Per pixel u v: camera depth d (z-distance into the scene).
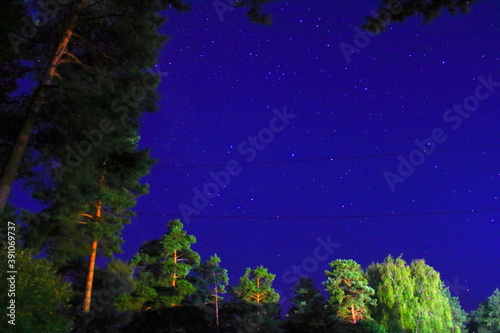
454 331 55.88
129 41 16.03
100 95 13.96
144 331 36.75
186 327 38.31
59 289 16.09
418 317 51.72
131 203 29.55
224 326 41.34
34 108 13.82
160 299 37.44
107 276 38.09
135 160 15.99
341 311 44.94
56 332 14.97
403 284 52.88
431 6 12.16
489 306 68.50
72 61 14.98
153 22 17.09
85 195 17.50
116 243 30.09
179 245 40.44
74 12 15.08
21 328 13.26
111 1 15.83
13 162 13.12
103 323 35.47
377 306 52.22
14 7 11.86
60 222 26.05
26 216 25.91
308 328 36.66
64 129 15.12
